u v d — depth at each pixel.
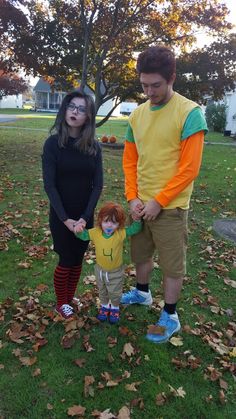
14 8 12.52
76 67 14.20
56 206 2.90
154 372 2.79
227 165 12.71
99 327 3.25
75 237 3.09
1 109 57.34
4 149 13.14
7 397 2.52
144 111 2.84
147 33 13.59
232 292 4.04
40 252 4.61
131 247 3.31
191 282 4.18
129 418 2.39
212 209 7.15
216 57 13.30
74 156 2.93
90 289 3.87
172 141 2.72
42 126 25.09
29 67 14.08
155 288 3.99
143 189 2.96
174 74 2.56
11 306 3.49
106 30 13.12
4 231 5.21
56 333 3.15
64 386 2.62
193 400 2.57
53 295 3.71
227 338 3.25
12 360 2.83
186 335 3.23
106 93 14.99
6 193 7.27
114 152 14.78
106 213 2.95
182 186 2.69
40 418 2.38
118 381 2.68
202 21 12.95
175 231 2.89
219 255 4.97
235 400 2.61
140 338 3.15
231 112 28.00
